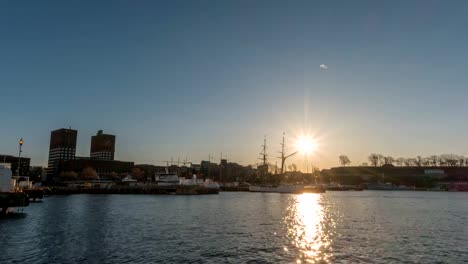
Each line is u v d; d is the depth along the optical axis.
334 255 44.41
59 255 42.47
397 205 136.75
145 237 54.56
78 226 65.56
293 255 44.12
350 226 71.00
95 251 44.59
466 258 43.75
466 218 88.19
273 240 53.59
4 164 85.50
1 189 80.75
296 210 107.75
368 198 196.50
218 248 47.25
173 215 87.19
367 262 41.28
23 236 54.41
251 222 74.94
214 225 69.12
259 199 169.88
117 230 61.28
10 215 82.88
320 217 88.06
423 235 60.09
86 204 121.88
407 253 46.06
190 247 47.59
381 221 80.12
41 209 99.69
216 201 148.75
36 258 40.97
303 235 58.66
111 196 184.12
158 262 39.81
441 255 45.25
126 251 44.81
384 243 52.44
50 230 60.53
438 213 102.38
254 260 41.47
